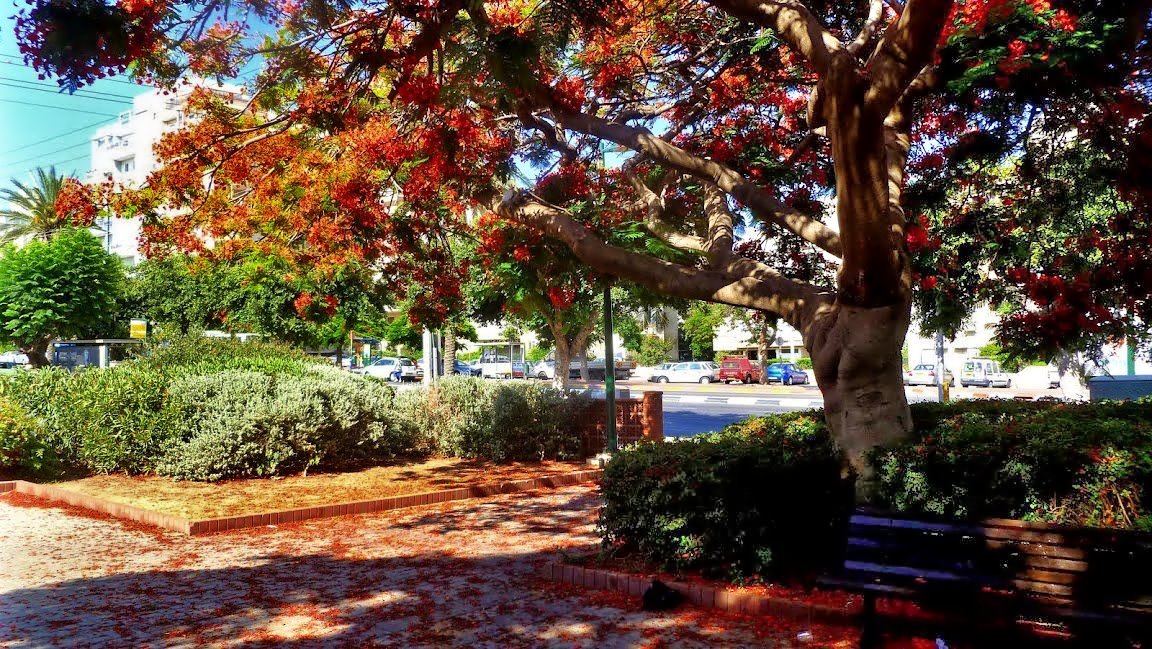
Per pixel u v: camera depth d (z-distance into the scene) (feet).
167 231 30.76
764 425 24.79
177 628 17.16
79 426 38.09
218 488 34.65
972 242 33.71
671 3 32.48
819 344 20.29
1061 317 26.68
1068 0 24.79
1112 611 13.43
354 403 41.11
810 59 17.79
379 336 149.79
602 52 31.60
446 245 34.32
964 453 17.42
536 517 30.04
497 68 19.58
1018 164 32.81
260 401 37.55
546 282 33.24
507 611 18.08
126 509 30.17
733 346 193.98
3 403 36.91
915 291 34.32
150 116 165.58
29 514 30.86
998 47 23.47
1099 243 28.73
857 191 16.81
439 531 27.66
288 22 22.27
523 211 25.68
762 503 18.63
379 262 33.42
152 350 49.26
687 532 19.44
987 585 14.34
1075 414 22.27
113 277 100.63
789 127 33.37
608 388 41.14
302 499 32.37
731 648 15.43
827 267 35.35
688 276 22.33
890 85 15.62
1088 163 30.86
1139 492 15.58
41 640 16.40
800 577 18.81
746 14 19.02
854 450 19.58
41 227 121.29
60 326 96.58
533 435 43.86
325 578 21.36
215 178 30.25
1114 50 24.43
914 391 113.80
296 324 95.96
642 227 31.45
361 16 22.67
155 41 18.92
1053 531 14.21
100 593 19.97
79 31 16.25
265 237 34.40
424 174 27.71
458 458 44.60
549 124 32.83
